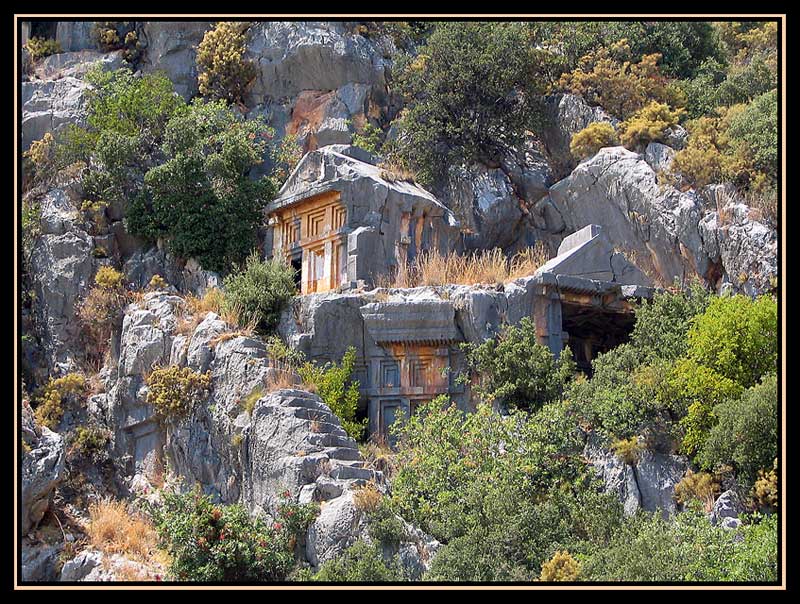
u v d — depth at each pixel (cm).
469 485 4828
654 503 4903
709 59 8712
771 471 4647
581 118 7831
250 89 8244
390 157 7644
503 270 6147
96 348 6494
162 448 5738
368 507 4678
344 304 5988
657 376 5178
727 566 4184
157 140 7294
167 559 4834
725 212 6581
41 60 8431
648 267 6894
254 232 6881
